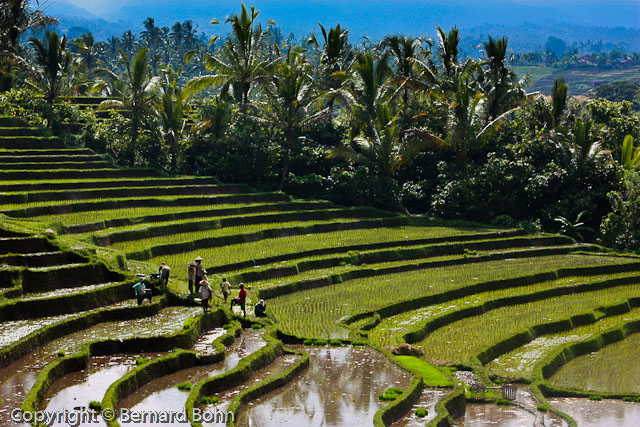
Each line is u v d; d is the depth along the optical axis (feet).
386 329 139.03
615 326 151.74
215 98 241.76
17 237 140.77
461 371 120.26
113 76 240.12
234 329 125.80
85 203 186.39
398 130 235.61
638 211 216.74
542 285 178.29
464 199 229.25
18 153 211.41
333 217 217.77
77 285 132.87
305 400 99.35
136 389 98.63
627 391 119.03
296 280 162.40
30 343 106.22
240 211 205.57
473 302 159.94
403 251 191.01
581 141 236.63
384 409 94.07
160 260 163.53
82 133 238.27
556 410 106.22
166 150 230.68
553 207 230.07
